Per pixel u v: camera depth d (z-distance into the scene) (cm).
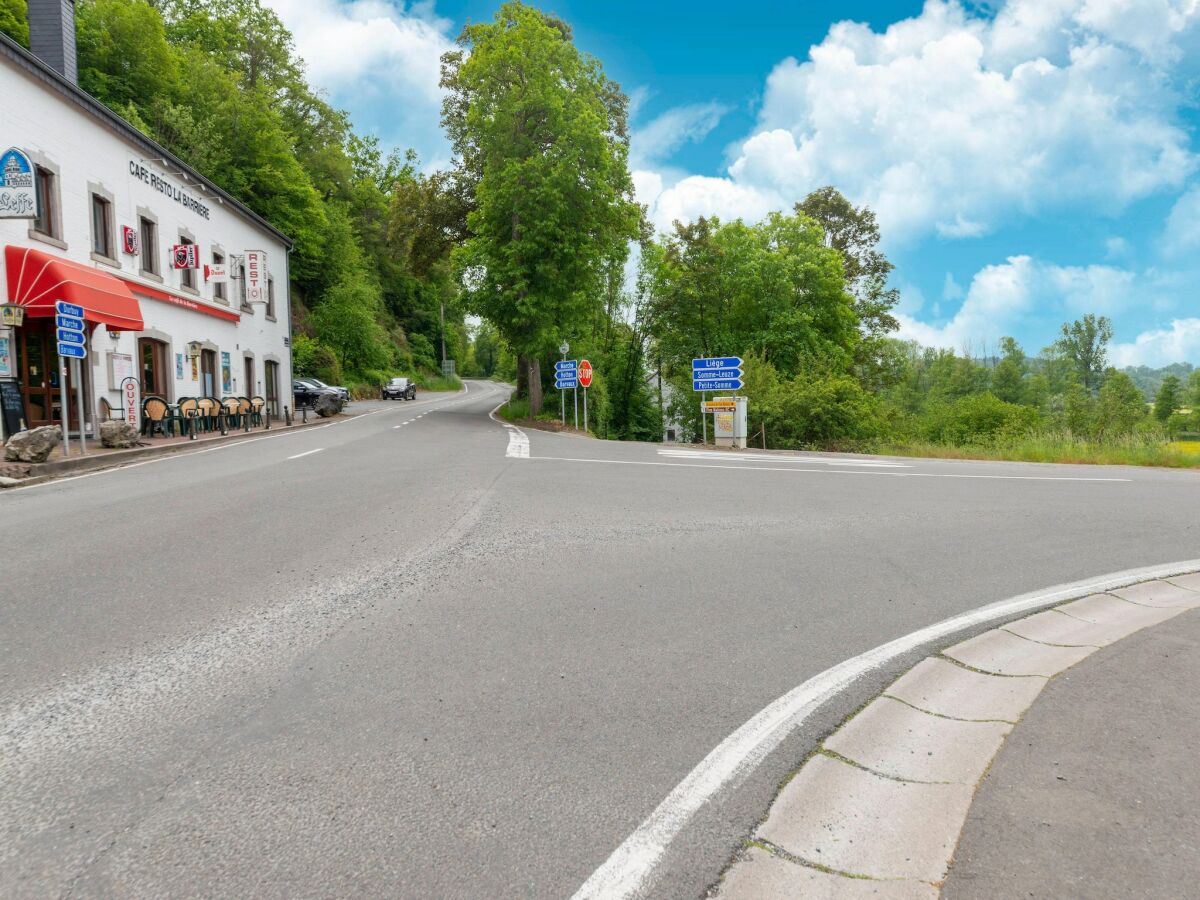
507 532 684
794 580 551
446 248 3844
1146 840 232
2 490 973
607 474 1138
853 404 2898
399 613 455
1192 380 9188
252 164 4312
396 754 287
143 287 1966
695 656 396
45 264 1461
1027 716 323
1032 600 510
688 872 220
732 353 3984
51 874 215
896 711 331
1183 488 1141
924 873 220
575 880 215
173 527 687
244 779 268
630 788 265
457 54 3522
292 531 674
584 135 2891
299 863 221
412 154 6525
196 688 345
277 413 3081
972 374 8275
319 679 357
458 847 230
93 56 3625
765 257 3988
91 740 296
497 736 303
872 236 5031
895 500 942
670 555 618
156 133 3659
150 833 235
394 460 1280
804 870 221
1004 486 1119
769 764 283
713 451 1856
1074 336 8131
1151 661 389
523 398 3672
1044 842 232
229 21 4850
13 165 1321
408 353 7362
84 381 1702
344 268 5525
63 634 412
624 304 4094
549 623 443
